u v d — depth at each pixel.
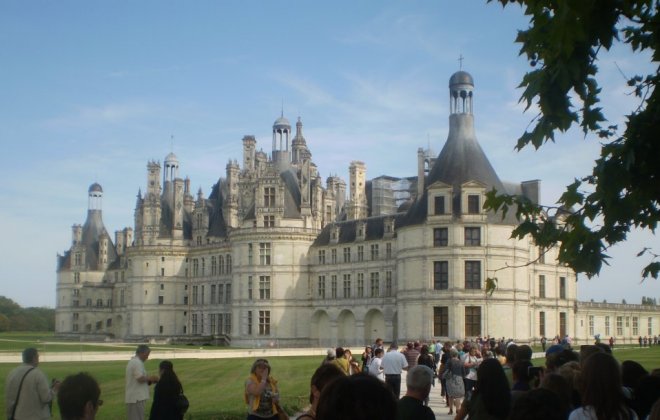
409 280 99.25
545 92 11.43
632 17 11.26
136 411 22.81
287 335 124.25
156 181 163.25
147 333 153.88
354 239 119.31
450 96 100.88
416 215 100.19
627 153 11.55
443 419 31.61
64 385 10.56
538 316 104.69
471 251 94.81
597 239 12.47
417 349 43.78
